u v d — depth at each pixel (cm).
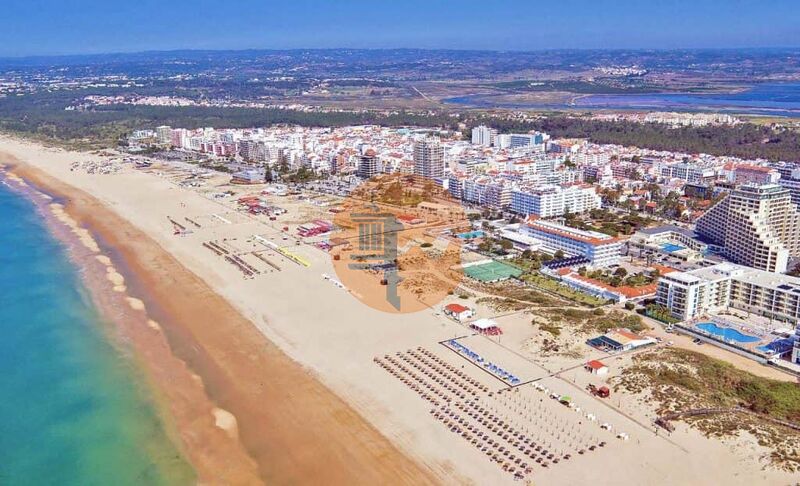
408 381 19712
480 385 19275
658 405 17862
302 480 15375
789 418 17312
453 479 15112
